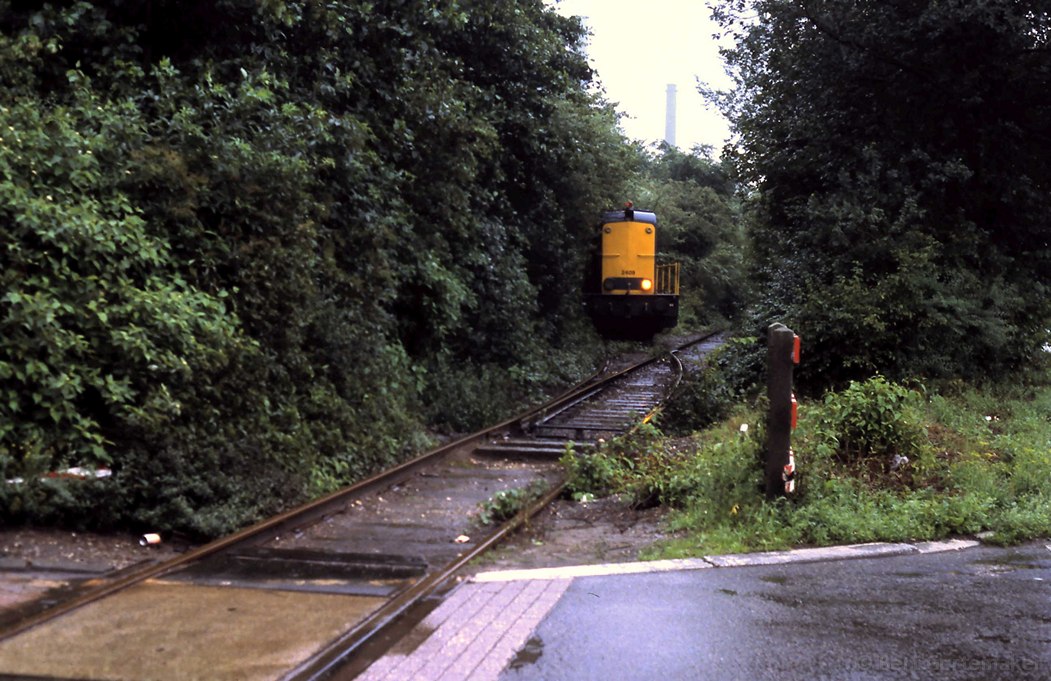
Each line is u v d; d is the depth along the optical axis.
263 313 9.28
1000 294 14.07
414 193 14.07
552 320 23.53
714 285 46.06
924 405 11.70
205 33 11.10
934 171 14.83
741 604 4.96
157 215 8.69
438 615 4.77
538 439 12.84
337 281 11.05
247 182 9.21
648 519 7.77
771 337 7.03
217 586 5.35
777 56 16.89
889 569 5.75
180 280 8.33
